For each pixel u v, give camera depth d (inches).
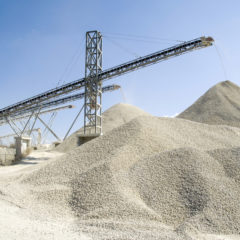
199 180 347.9
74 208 336.2
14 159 941.2
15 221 270.4
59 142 1768.0
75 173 442.0
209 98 1689.2
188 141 608.1
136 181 374.9
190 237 240.7
